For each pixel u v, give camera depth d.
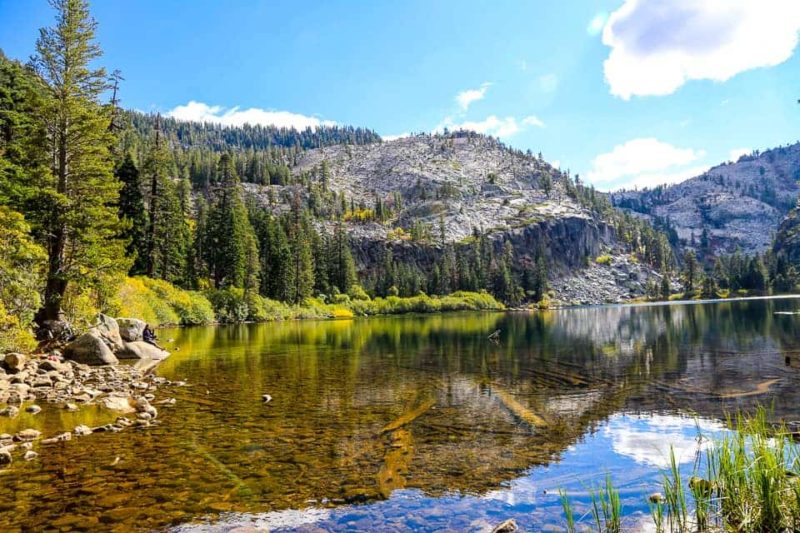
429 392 14.47
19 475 7.47
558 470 7.78
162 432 9.99
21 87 37.91
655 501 6.40
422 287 135.25
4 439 9.15
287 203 184.62
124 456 8.41
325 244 118.50
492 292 142.50
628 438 9.49
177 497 6.70
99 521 5.95
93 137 26.84
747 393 13.38
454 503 6.53
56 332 24.06
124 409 12.09
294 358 23.56
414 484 7.22
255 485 7.15
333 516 6.14
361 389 15.00
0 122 33.94
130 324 26.05
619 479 7.32
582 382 15.98
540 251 164.75
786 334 30.28
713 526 5.48
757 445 5.80
